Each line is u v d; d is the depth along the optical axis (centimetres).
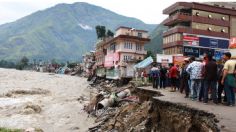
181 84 1948
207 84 1373
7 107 3225
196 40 5244
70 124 2533
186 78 1684
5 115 2847
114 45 7675
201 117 1077
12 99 3909
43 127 2439
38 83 7225
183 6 6238
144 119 1883
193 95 1512
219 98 1409
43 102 3744
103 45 9069
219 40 5603
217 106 1289
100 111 2858
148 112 1836
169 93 1988
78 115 2905
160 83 2573
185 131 1163
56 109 3231
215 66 1376
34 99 3981
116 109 2736
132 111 2261
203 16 6359
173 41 6266
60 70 18800
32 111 3005
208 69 1372
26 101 3725
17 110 3053
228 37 6462
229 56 1365
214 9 6412
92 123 2527
